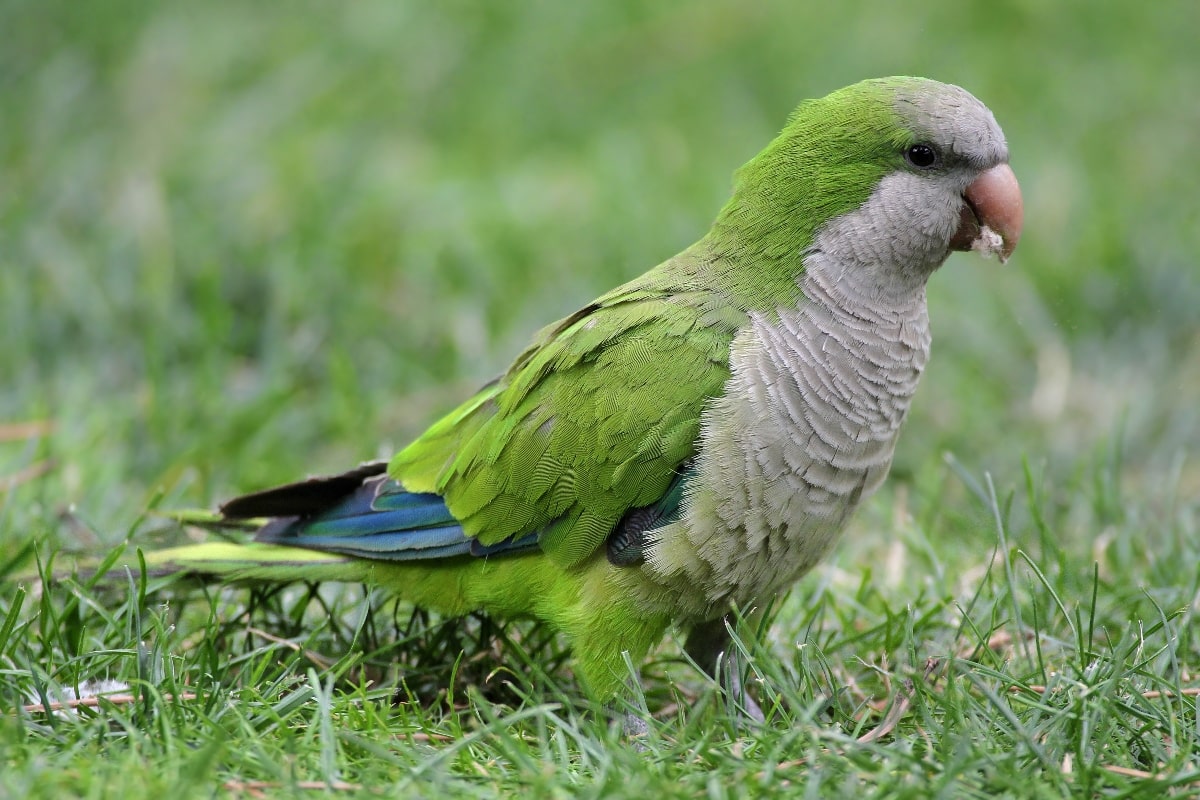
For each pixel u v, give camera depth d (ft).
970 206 27.32
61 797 19.89
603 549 26.73
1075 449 38.50
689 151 53.01
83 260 43.29
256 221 45.70
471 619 30.19
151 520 32.76
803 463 26.03
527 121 55.26
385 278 44.78
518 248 46.44
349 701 24.07
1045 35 58.29
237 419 38.19
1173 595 28.71
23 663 24.97
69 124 51.16
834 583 30.89
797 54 57.16
